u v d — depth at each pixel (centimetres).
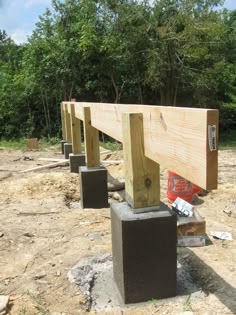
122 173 756
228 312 271
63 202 570
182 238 382
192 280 322
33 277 331
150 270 288
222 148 1310
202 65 1619
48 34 1588
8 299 296
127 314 277
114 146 1290
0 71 1858
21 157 1046
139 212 287
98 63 1530
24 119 1703
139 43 1497
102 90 1597
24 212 522
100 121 439
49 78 1582
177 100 1695
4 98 1689
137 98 1662
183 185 532
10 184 667
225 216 500
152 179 285
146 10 1506
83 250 379
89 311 285
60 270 341
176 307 281
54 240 412
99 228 445
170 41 1461
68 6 1550
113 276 324
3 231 445
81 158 730
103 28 1512
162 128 239
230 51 1872
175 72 1544
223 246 384
